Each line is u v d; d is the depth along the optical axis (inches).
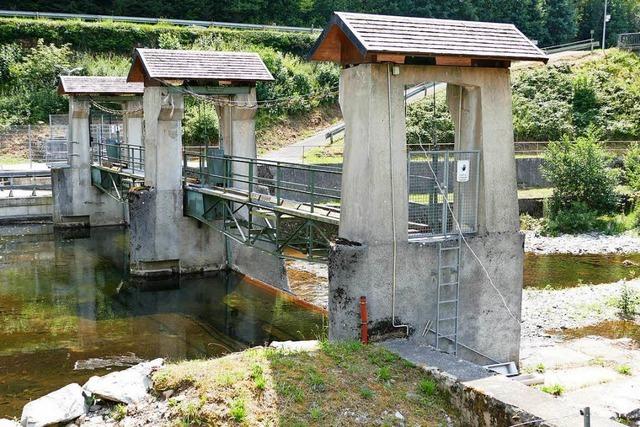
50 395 364.8
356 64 392.8
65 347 540.4
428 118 1496.1
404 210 398.6
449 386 336.8
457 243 417.1
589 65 1824.6
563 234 1098.1
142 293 714.2
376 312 395.9
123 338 567.5
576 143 1187.3
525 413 294.7
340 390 333.4
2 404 424.2
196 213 742.5
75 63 1648.6
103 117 1320.1
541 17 2655.0
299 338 573.9
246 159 657.6
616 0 2992.1
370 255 390.0
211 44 1828.2
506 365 440.5
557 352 522.6
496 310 437.7
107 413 355.9
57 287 735.1
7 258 873.5
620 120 1596.9
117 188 969.5
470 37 410.9
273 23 2279.8
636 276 835.4
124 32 1796.3
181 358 517.0
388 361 366.3
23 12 1846.7
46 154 1189.1
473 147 429.4
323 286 757.9
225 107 761.0
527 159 1331.2
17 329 588.4
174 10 2156.7
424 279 409.1
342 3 2373.3
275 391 329.4
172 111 735.7
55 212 1069.8
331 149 1459.2
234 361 365.1
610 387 436.8
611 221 1127.0
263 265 759.1
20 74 1588.3
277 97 1676.9
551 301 688.4
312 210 507.8
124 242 985.5
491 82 420.5
